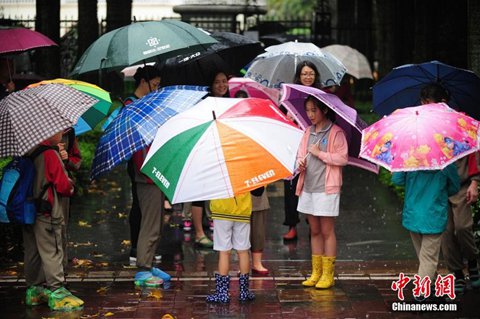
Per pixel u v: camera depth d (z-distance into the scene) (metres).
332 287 20.34
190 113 17.53
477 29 26.30
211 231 26.53
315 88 20.17
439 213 17.97
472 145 17.05
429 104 18.17
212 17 71.31
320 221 20.22
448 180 18.12
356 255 23.59
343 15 70.12
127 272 21.78
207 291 20.12
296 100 21.20
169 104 19.33
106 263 22.80
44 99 17.55
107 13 56.81
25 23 66.88
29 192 18.16
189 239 25.89
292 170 16.67
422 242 18.34
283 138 17.12
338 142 19.84
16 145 17.00
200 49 21.64
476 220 22.38
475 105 19.92
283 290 20.19
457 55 44.75
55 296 18.61
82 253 23.97
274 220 28.69
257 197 21.28
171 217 29.23
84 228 27.19
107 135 19.23
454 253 19.38
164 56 21.61
